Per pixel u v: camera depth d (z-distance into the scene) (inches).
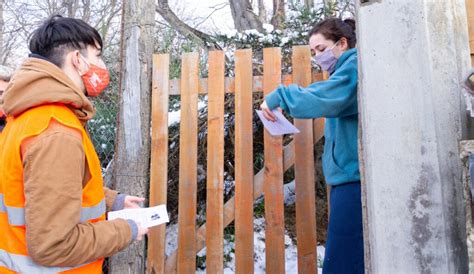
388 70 48.5
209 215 103.3
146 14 111.7
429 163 45.4
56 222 40.4
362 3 51.2
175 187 137.3
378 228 48.4
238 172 102.0
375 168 48.9
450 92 45.6
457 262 43.8
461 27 48.3
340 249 67.9
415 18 46.9
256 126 137.9
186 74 107.0
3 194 44.8
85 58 50.0
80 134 45.4
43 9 326.0
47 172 40.7
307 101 63.7
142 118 109.0
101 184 50.1
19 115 45.6
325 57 76.4
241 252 100.3
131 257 105.4
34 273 43.2
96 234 44.3
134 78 109.7
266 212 100.2
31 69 45.9
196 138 105.0
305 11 147.3
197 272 125.6
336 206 69.9
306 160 98.7
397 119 47.6
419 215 45.8
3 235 44.9
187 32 185.9
